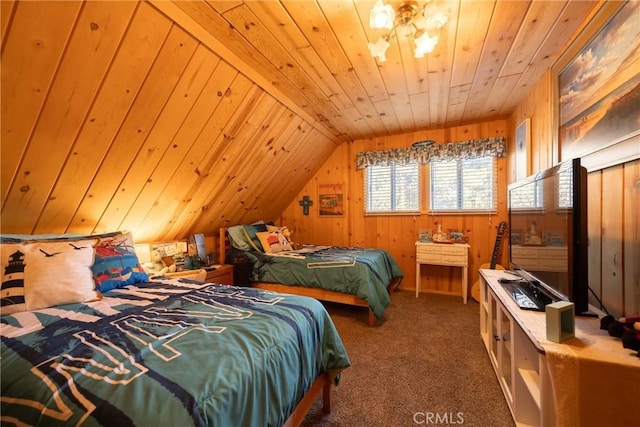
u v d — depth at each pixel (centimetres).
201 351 96
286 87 238
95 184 188
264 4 142
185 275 262
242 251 336
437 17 145
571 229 127
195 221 310
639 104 115
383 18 133
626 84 123
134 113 169
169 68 162
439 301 335
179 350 96
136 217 241
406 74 221
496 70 215
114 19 128
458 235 355
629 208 124
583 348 104
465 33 169
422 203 381
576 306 125
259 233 356
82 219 203
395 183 397
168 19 142
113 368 85
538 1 143
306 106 283
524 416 135
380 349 219
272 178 357
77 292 148
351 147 422
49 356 92
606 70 137
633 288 122
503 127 336
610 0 133
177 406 70
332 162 434
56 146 153
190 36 156
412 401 159
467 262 329
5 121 130
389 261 356
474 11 150
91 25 124
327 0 141
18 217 170
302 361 119
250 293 167
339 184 430
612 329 112
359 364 198
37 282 138
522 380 133
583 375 98
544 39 174
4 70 118
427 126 359
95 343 101
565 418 99
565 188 132
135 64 148
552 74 199
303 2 142
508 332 157
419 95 262
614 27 130
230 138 244
